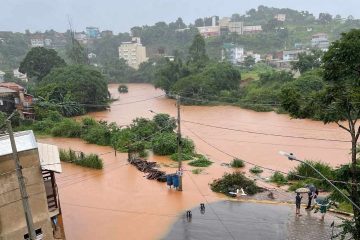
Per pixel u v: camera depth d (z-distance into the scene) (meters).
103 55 158.75
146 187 25.98
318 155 32.81
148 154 35.16
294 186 24.33
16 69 125.44
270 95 60.62
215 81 73.81
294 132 42.50
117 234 19.02
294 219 19.78
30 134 16.41
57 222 17.47
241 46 139.50
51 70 75.88
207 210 21.50
